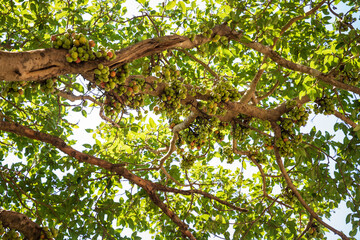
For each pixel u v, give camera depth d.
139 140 7.69
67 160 6.30
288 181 5.76
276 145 5.70
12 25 6.06
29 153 7.12
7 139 7.17
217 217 5.68
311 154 6.38
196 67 7.92
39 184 6.11
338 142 6.37
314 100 5.55
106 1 6.59
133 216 6.74
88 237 5.83
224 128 6.20
